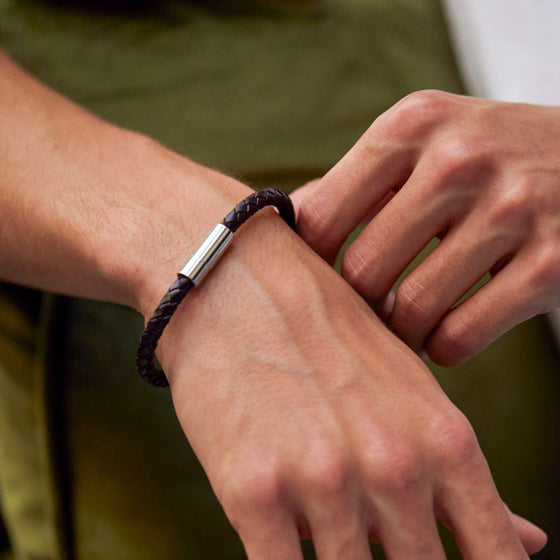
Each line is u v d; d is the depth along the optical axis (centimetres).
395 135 91
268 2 116
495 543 88
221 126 108
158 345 91
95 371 101
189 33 111
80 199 94
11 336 102
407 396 89
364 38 115
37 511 100
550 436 102
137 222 93
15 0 111
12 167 95
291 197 98
